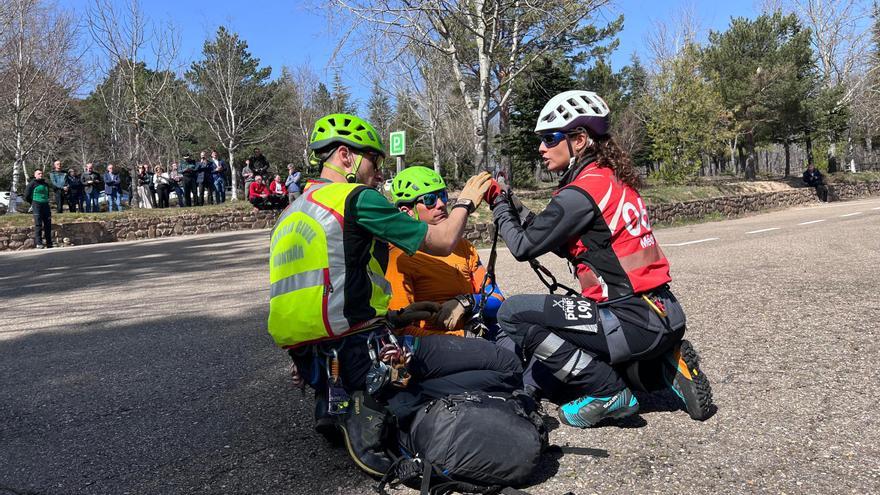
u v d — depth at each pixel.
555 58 22.77
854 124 42.34
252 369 4.43
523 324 2.93
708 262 8.48
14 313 7.62
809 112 33.81
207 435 3.26
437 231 2.58
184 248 15.79
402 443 2.54
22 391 4.25
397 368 2.52
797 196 27.27
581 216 2.75
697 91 27.09
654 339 2.77
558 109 2.90
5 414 3.79
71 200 22.38
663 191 21.62
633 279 2.75
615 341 2.77
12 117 29.56
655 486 2.42
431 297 3.19
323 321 2.44
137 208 24.23
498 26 18.67
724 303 5.59
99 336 5.92
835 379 3.45
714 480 2.44
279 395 3.83
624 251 2.77
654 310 2.73
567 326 2.81
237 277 9.95
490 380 2.72
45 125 30.56
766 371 3.66
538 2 17.75
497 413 2.38
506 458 2.32
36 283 10.57
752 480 2.43
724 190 23.72
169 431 3.36
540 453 2.40
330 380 2.50
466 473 2.33
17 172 29.27
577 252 2.86
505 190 3.09
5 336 6.18
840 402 3.12
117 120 39.72
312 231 2.46
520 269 8.87
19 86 28.31
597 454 2.67
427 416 2.43
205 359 4.80
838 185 31.03
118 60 28.00
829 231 11.98
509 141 24.31
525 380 3.11
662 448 2.74
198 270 11.23
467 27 17.69
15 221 19.38
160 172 24.59
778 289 6.09
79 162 49.38
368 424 2.51
